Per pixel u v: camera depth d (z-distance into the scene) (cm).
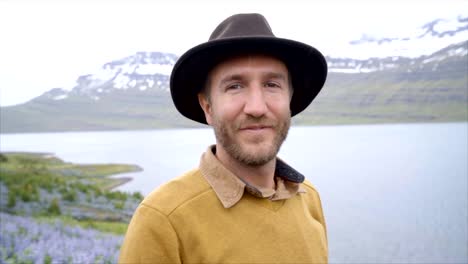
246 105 242
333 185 3906
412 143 9144
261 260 236
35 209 2462
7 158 6094
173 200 239
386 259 1859
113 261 1272
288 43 246
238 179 243
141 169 6347
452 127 16912
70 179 4769
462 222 2473
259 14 256
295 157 6644
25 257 1184
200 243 232
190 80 277
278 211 254
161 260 229
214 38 261
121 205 2848
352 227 2438
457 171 4522
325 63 278
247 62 245
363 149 8006
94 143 15662
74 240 1493
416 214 2720
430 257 1869
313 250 262
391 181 4041
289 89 279
